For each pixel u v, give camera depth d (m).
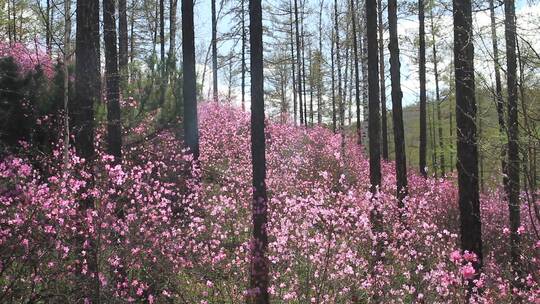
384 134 20.88
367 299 7.59
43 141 9.93
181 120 11.98
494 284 7.20
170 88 11.89
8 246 6.00
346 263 7.51
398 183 11.27
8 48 12.66
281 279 7.73
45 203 6.05
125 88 11.43
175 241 7.57
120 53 16.19
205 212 9.51
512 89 4.19
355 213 7.57
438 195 13.59
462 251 7.74
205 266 7.80
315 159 17.89
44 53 13.16
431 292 7.46
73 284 6.32
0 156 8.89
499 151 4.77
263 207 7.68
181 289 7.44
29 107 9.91
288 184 13.02
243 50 25.59
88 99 7.49
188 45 11.69
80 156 7.36
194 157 11.63
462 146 7.55
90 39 7.56
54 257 6.24
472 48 7.40
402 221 9.30
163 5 21.53
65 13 7.63
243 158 16.03
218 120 18.70
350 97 29.89
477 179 7.59
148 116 11.54
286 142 18.62
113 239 7.05
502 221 12.75
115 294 6.58
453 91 12.49
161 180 10.71
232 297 7.37
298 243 7.42
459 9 7.40
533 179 3.94
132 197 7.92
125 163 9.78
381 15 18.03
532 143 3.94
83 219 6.41
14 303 6.12
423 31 16.50
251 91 7.95
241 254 8.08
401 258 8.40
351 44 26.94
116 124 8.92
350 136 24.86
